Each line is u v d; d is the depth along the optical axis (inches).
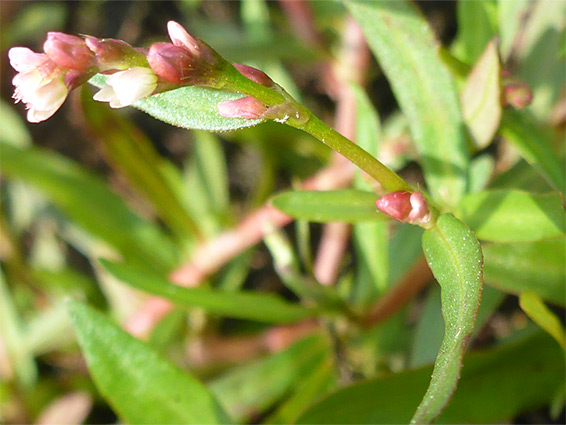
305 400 3.0
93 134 3.4
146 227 3.8
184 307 3.6
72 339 3.8
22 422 3.6
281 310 2.9
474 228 2.4
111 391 2.4
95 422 3.6
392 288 3.2
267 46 3.8
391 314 3.1
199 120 2.0
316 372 3.1
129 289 3.7
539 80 3.2
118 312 3.8
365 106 2.7
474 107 2.5
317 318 3.6
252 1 3.8
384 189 2.1
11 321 3.7
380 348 3.3
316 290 2.9
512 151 3.3
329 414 2.6
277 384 3.2
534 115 3.1
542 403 2.7
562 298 2.6
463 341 1.8
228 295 2.8
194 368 3.6
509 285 2.6
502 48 2.8
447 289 2.0
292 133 3.7
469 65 2.6
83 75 1.8
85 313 2.4
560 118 3.1
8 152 3.5
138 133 3.5
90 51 1.8
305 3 3.8
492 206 2.3
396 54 2.5
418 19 2.5
